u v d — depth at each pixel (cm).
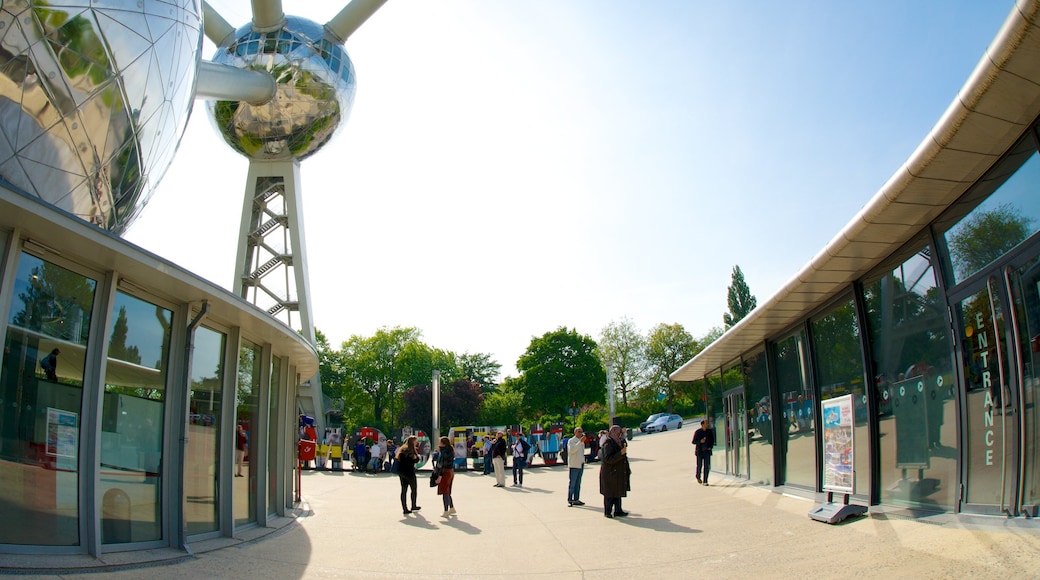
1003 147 709
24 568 585
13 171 1055
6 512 605
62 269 680
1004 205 742
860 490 1146
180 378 877
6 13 1016
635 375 7644
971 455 834
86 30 1116
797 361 1459
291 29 3525
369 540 1072
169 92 1329
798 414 1457
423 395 7262
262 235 4072
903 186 787
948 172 757
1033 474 720
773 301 1252
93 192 1201
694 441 1894
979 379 817
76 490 688
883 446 1073
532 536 1094
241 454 1111
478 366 10088
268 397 1211
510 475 2819
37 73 1059
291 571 793
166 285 806
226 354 1041
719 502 1400
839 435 1071
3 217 583
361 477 2820
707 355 1938
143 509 802
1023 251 716
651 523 1160
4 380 602
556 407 6725
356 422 7669
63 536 668
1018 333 739
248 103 3550
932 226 895
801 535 933
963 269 839
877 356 1092
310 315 3900
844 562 738
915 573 647
